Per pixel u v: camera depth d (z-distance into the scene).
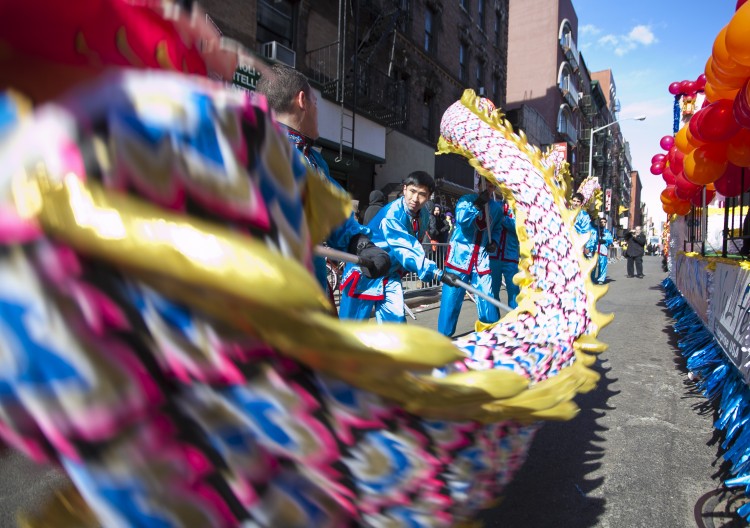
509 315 2.07
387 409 0.92
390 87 15.19
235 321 0.74
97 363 0.70
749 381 2.72
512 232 5.64
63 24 0.74
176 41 0.91
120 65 0.82
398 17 15.02
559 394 1.32
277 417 0.81
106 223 0.63
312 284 0.73
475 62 22.31
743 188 4.07
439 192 18.28
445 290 4.87
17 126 0.69
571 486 2.66
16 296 0.68
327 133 12.99
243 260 0.66
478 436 1.12
